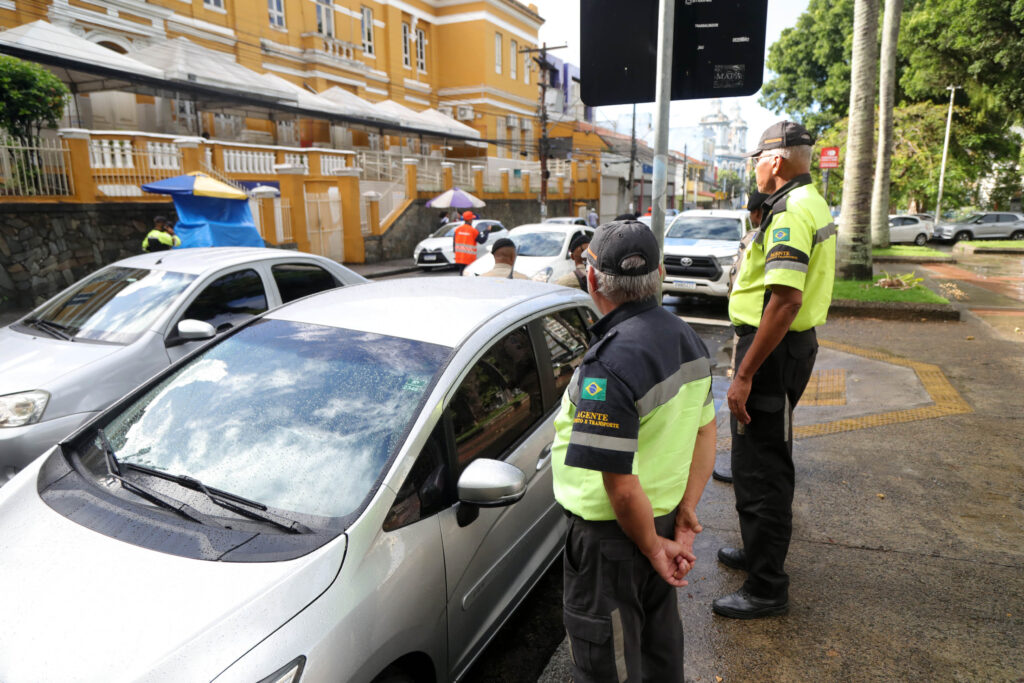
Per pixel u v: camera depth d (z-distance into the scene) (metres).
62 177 11.57
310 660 1.58
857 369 6.75
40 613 1.62
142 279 4.85
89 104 17.75
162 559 1.75
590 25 3.22
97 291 4.87
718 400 6.07
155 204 13.08
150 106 19.48
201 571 1.71
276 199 16.22
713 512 3.87
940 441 4.74
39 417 3.66
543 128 31.61
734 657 2.62
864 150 11.52
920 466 4.34
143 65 15.34
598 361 1.63
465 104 34.69
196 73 16.88
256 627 1.58
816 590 3.04
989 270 16.62
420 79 33.53
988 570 3.16
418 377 2.34
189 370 2.62
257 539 1.83
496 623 2.47
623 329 1.67
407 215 22.62
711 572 3.24
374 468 2.05
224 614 1.59
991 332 8.36
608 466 1.58
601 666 1.74
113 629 1.56
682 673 1.91
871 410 5.48
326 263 5.77
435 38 34.72
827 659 2.60
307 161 19.16
